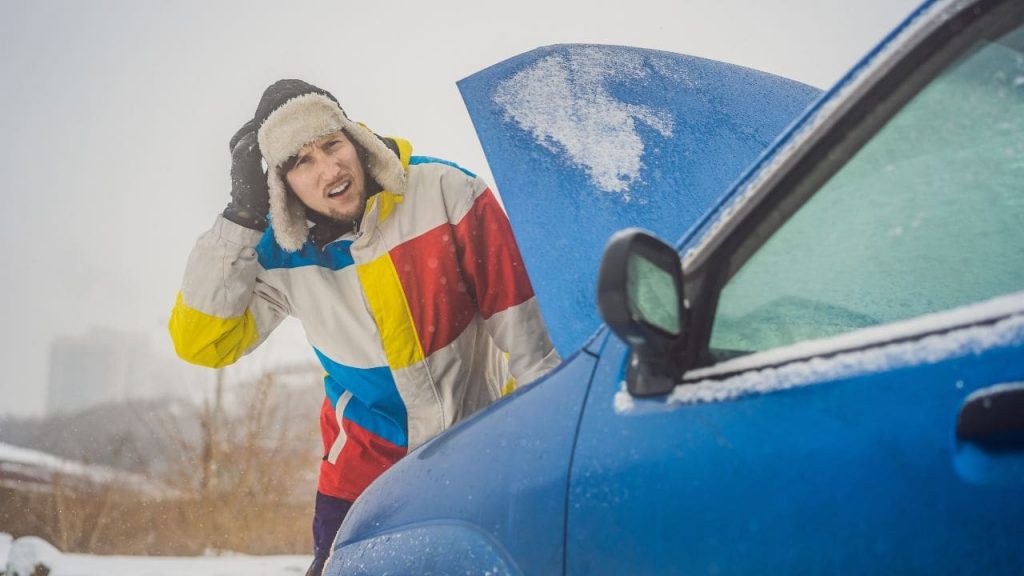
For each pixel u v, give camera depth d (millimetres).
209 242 2908
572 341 2193
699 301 1387
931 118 1271
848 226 1318
